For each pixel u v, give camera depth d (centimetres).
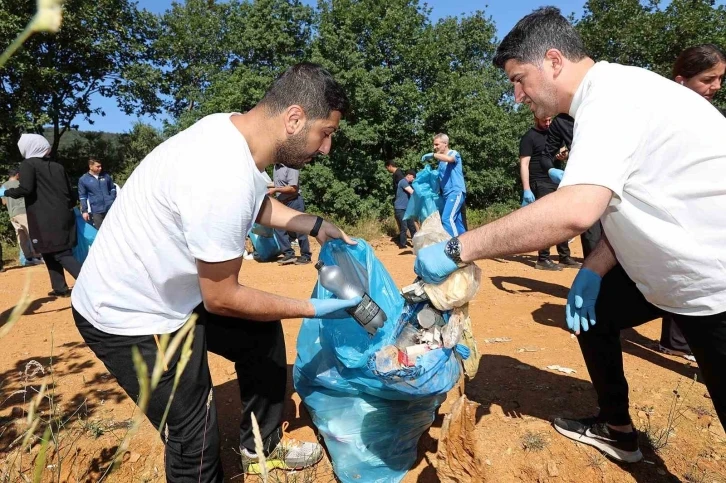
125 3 1827
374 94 1539
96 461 241
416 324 204
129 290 167
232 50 2030
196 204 149
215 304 164
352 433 222
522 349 350
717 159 150
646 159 152
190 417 175
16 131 1544
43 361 356
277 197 683
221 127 163
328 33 1595
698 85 275
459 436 166
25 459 239
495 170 1658
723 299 159
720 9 1778
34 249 524
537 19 167
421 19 1780
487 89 1989
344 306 194
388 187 1602
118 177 2014
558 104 169
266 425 224
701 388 292
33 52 1578
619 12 1873
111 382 321
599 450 236
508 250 152
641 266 174
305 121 167
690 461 233
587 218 139
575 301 215
